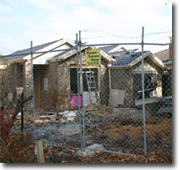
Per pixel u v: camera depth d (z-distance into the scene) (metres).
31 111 10.56
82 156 5.01
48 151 5.02
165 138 5.91
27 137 5.14
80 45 5.15
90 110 10.33
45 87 13.41
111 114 9.73
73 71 13.06
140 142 5.79
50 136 6.89
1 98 5.39
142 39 4.80
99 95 13.42
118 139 6.16
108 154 5.14
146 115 8.59
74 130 7.62
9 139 4.82
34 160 4.59
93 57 5.05
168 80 14.96
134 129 6.91
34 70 13.88
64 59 12.28
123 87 13.22
